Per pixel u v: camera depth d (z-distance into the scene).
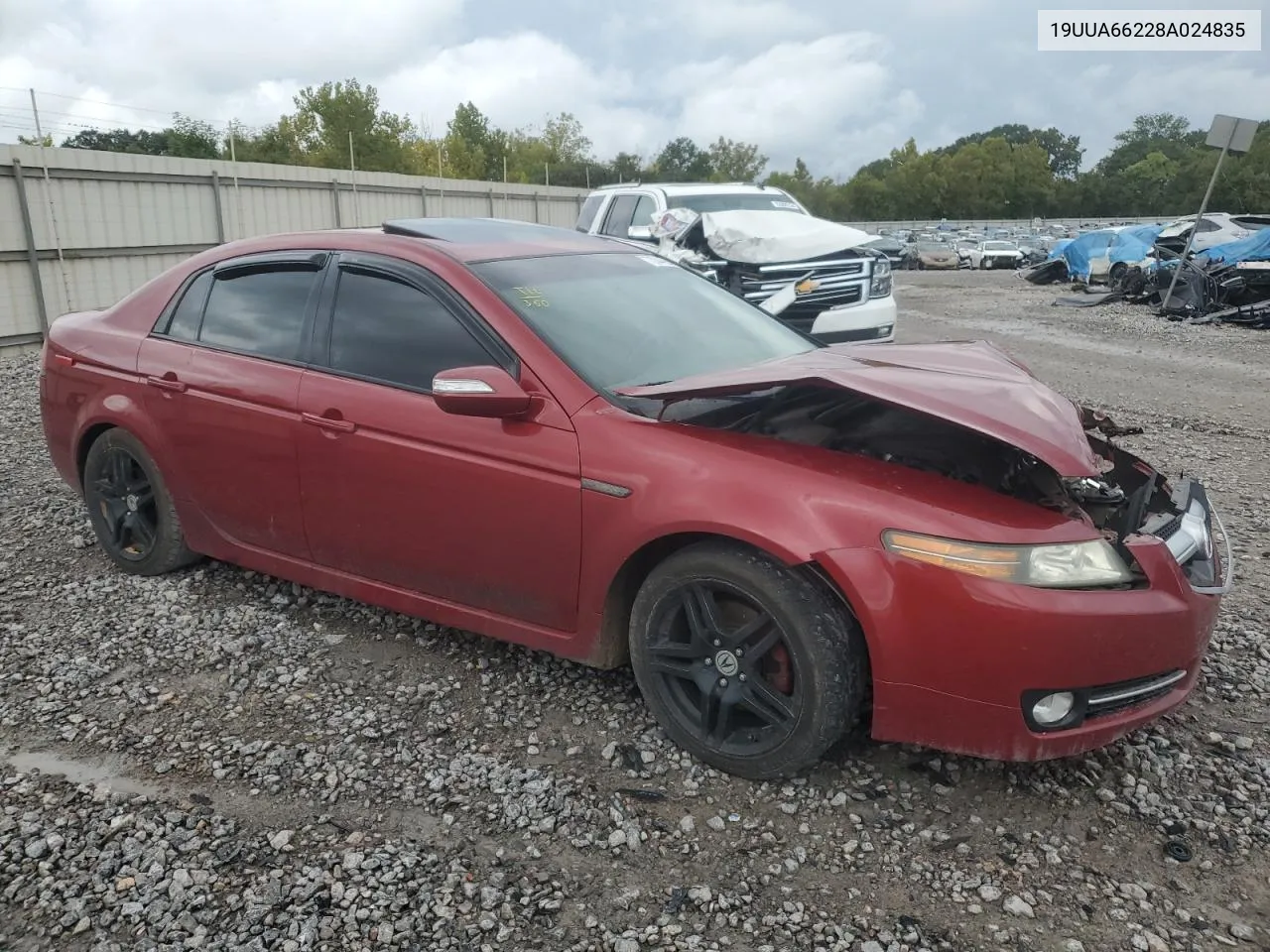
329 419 3.63
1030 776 3.03
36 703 3.49
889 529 2.70
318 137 54.09
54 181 13.27
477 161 67.81
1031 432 2.71
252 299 4.05
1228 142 16.36
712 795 2.94
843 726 2.85
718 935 2.39
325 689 3.58
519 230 4.26
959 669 2.66
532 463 3.20
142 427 4.26
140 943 2.36
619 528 3.04
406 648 3.90
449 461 3.36
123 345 4.37
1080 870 2.62
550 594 3.29
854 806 2.89
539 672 3.69
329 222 20.20
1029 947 2.35
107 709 3.46
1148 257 19.72
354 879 2.58
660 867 2.64
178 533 4.40
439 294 3.55
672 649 3.08
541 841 2.75
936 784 2.99
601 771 3.07
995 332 15.05
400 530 3.56
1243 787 2.99
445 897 2.52
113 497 4.57
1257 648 3.93
